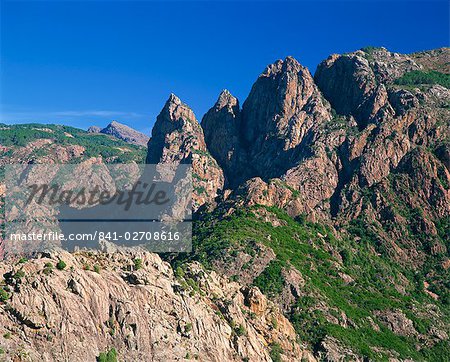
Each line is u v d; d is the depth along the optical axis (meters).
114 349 103.06
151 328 108.56
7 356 92.81
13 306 97.62
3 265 103.69
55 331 98.81
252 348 126.62
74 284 104.12
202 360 112.81
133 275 114.50
